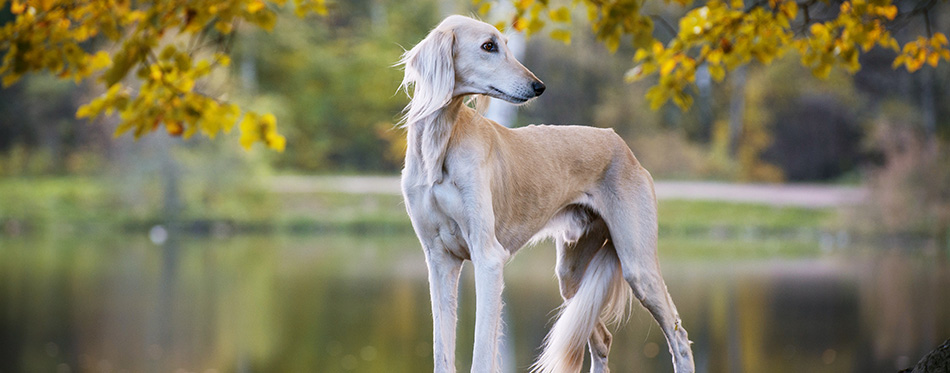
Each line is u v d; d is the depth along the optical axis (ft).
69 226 86.22
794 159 117.29
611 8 15.34
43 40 15.05
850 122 116.47
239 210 87.81
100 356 36.17
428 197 14.40
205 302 47.65
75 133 106.42
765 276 54.75
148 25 14.34
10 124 110.52
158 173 86.89
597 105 115.65
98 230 85.15
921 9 17.11
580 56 112.98
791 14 16.56
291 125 119.03
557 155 15.74
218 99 16.55
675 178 112.88
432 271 14.90
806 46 17.03
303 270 59.16
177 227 86.22
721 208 87.86
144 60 14.57
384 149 126.21
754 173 114.93
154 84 15.64
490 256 14.24
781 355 34.86
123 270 59.00
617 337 39.24
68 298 48.80
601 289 16.40
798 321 41.14
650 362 33.81
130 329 41.11
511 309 43.57
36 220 86.79
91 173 95.50
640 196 16.40
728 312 43.16
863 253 67.77
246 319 43.32
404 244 75.41
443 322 14.80
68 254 67.15
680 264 60.44
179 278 55.62
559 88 114.83
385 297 49.06
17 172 105.09
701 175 113.19
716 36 16.94
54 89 106.83
